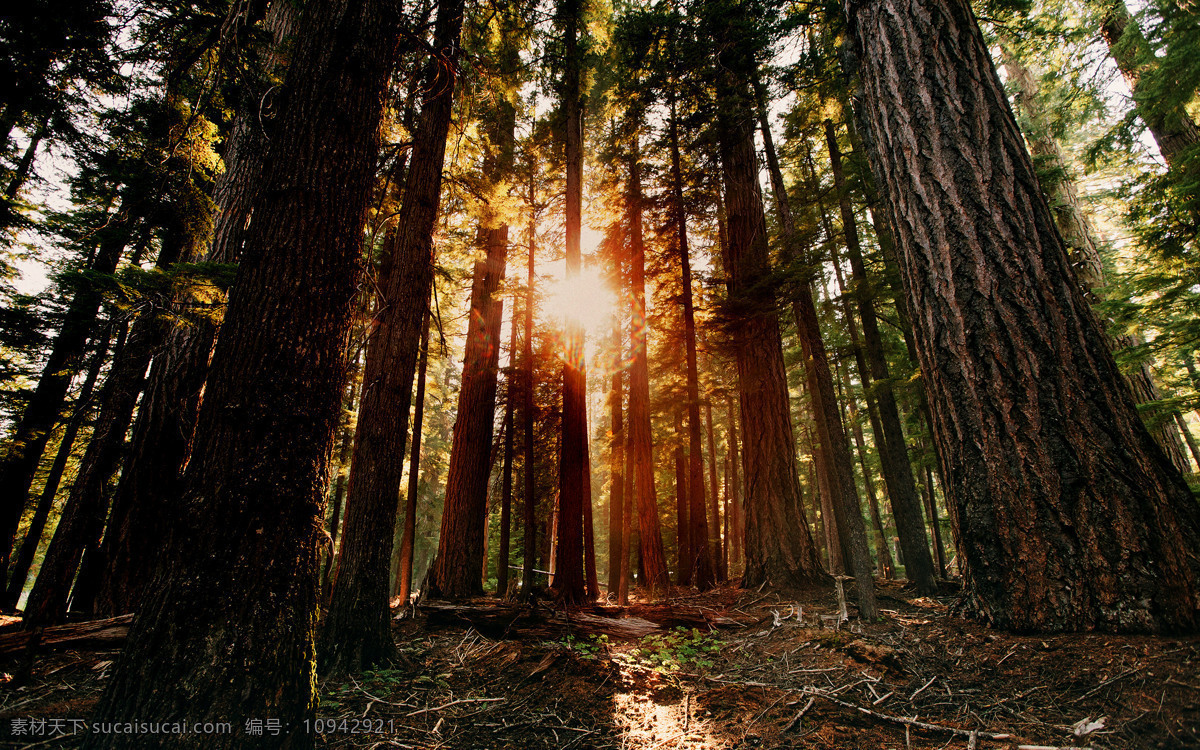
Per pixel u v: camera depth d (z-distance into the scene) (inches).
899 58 169.8
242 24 157.8
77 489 256.1
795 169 492.1
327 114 109.8
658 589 361.1
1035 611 124.3
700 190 422.6
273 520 89.9
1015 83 466.3
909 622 160.4
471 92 253.4
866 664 134.0
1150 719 85.7
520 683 151.1
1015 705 101.6
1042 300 136.6
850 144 414.3
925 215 158.1
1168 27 267.7
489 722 121.9
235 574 85.3
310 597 94.4
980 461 139.7
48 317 275.9
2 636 165.9
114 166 226.1
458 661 179.9
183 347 255.6
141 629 83.4
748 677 144.4
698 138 375.9
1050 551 124.6
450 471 408.2
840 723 107.2
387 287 210.2
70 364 339.9
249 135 215.2
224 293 216.1
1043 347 133.8
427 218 219.0
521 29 314.3
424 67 219.6
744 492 318.0
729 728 111.4
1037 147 444.8
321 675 156.6
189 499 89.1
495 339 456.1
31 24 161.3
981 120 153.5
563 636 207.5
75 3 154.9
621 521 496.1
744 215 354.6
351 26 117.3
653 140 423.5
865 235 478.3
